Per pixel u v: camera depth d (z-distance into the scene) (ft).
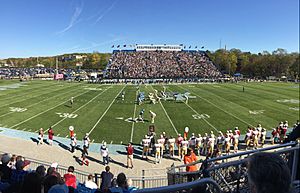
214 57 447.42
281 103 136.36
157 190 8.87
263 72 377.71
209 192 10.71
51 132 72.90
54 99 141.08
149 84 235.40
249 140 73.20
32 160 55.47
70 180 29.76
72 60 570.05
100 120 99.71
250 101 141.38
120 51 359.66
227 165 12.87
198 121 99.71
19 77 280.31
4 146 70.44
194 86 217.56
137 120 100.68
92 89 190.39
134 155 67.00
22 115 104.42
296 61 358.84
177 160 64.18
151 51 360.89
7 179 22.86
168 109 120.57
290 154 14.74
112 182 33.53
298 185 13.48
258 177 6.86
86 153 62.49
